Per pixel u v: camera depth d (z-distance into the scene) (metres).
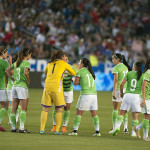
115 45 109.69
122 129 42.59
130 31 118.88
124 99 37.00
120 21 119.75
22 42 98.88
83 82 37.31
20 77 37.59
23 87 37.56
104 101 72.31
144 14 122.19
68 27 113.00
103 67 100.31
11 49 96.62
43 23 107.12
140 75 36.56
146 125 35.41
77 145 31.45
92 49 105.94
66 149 29.66
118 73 40.66
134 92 36.66
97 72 100.19
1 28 103.12
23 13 109.81
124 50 102.44
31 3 114.81
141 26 119.88
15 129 38.09
